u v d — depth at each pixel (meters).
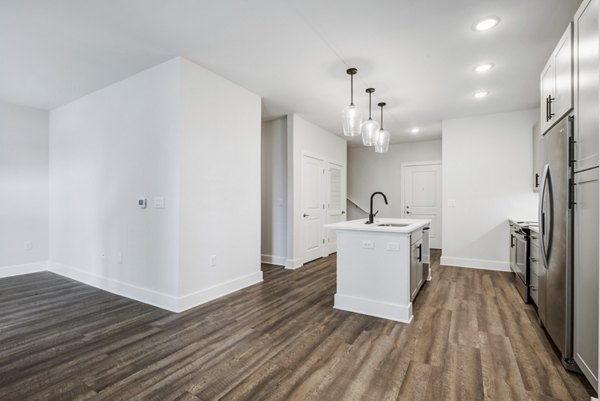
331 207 6.12
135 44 2.70
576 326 1.81
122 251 3.44
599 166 1.52
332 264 5.09
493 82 3.53
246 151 3.78
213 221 3.29
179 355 2.10
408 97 4.02
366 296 2.88
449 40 2.62
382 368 1.93
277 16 2.30
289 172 4.85
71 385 1.76
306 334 2.42
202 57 2.95
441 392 1.68
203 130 3.18
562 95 2.03
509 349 2.16
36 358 2.06
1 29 2.44
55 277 4.24
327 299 3.27
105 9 2.19
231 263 3.54
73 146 4.16
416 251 3.22
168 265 3.00
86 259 3.94
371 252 2.85
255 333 2.44
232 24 2.40
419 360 2.02
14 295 3.44
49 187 4.63
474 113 4.70
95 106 3.80
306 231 5.20
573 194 1.84
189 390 1.71
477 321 2.66
